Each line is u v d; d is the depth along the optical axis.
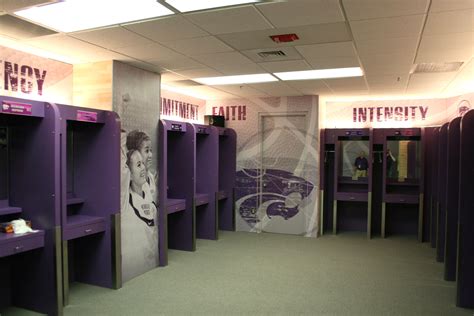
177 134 6.86
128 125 5.24
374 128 8.25
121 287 4.96
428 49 4.38
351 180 8.76
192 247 6.82
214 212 7.71
